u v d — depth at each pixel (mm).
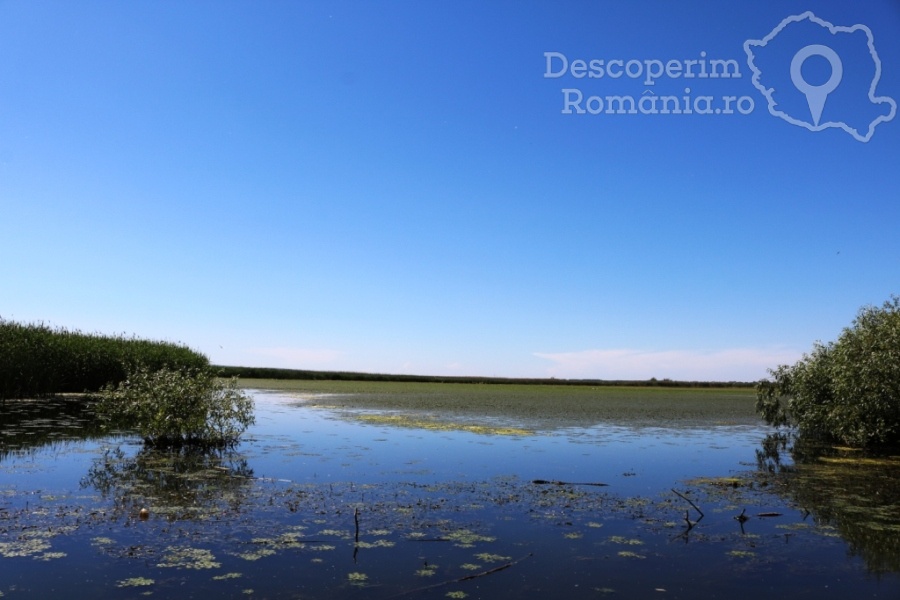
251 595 6855
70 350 31812
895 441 19328
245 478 12953
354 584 7238
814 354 21766
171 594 6844
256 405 31406
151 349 37094
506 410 30016
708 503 11453
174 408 17188
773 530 9719
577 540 9094
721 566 8031
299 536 9023
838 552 8664
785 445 19578
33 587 6984
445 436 19969
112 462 14531
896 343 18219
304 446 17469
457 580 7422
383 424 23047
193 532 9117
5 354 27672
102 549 8297
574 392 50094
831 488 12852
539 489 12391
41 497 10977
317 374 69625
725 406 36031
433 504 11039
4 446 16406
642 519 10305
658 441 19891
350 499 11289
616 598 6957
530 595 7004
